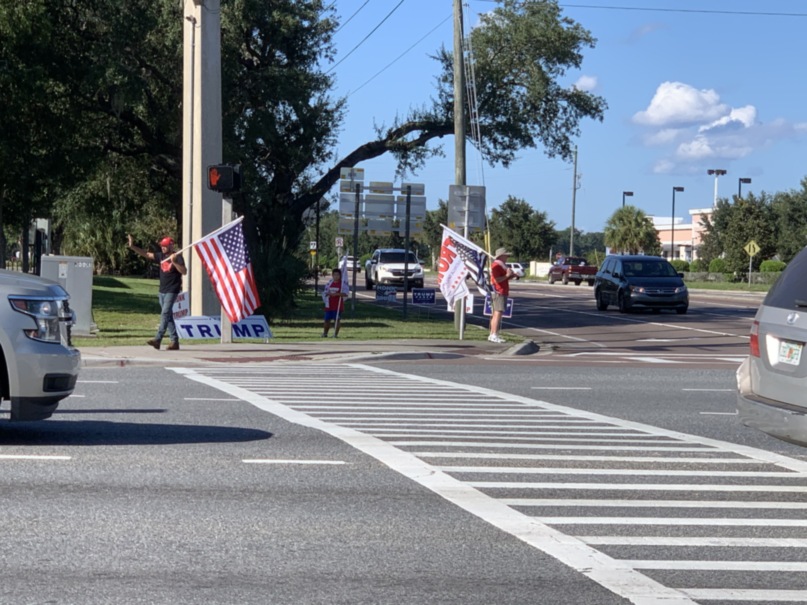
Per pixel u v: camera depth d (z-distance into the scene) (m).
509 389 16.06
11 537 6.75
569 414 13.23
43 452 9.64
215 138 25.25
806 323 8.65
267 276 30.72
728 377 18.73
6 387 9.85
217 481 8.56
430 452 10.09
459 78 27.31
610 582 6.05
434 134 40.47
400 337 25.64
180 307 22.31
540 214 112.06
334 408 13.23
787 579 6.19
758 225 80.31
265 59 36.94
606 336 29.72
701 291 62.59
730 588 5.99
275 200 37.25
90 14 32.72
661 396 15.52
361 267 99.44
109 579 5.93
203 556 6.42
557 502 8.12
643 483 8.91
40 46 30.81
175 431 11.05
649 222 107.44
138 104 33.12
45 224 34.22
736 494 8.57
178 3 32.91
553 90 40.88
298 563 6.32
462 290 25.52
